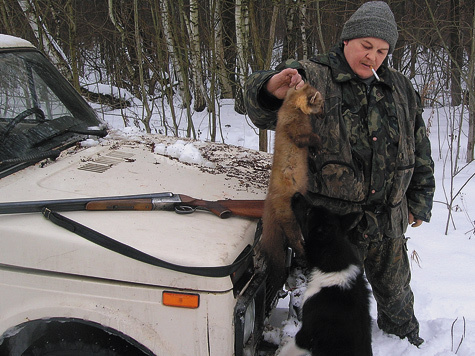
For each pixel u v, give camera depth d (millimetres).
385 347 3244
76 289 2078
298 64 2730
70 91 3582
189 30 7898
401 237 3016
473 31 7418
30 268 2105
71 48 7188
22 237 2094
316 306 2441
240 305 2070
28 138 2840
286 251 2729
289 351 2496
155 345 2025
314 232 2574
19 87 3035
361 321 2445
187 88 7434
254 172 3283
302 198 2492
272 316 3020
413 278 4355
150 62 8336
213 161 3420
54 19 8648
